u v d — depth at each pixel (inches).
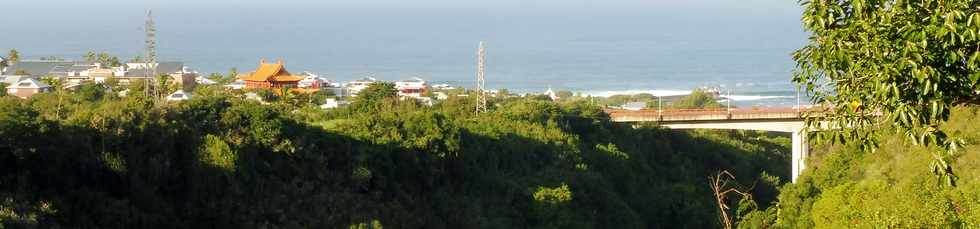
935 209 1326.3
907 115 561.6
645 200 3019.2
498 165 2770.7
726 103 7637.8
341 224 2025.1
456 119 3070.9
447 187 2466.8
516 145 2910.9
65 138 1765.5
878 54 554.3
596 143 3307.1
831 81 611.8
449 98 4434.1
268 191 2012.8
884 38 555.2
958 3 526.6
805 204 2111.2
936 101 555.2
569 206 2586.1
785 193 2224.4
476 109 3604.8
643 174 3272.6
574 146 3073.3
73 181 1734.7
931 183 1504.7
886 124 611.8
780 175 3828.7
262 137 2112.5
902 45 548.1
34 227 1523.1
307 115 3361.2
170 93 4579.2
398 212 2191.2
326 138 2293.3
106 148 1824.6
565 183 2704.2
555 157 2955.2
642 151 3499.0
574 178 2773.1
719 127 3516.2
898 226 1309.1
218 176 1927.9
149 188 1819.6
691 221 2893.7
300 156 2153.1
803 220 2004.2
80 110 2127.2
